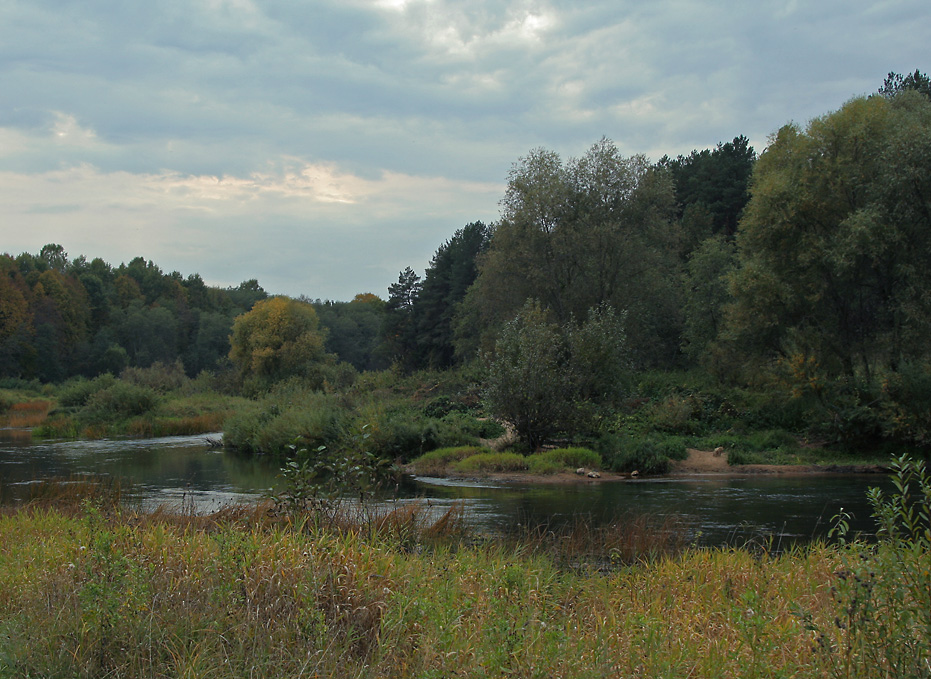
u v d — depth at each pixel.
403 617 5.37
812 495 17.45
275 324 64.44
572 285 37.97
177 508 13.05
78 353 88.06
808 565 7.90
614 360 26.78
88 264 120.50
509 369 25.38
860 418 24.97
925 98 31.67
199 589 5.65
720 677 4.70
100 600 5.05
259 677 4.38
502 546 9.50
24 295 83.81
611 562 9.24
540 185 37.69
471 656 4.77
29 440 34.50
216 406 44.75
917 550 4.65
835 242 26.92
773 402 29.23
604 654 4.78
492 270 40.03
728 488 19.05
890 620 4.38
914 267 25.94
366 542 7.52
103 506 10.01
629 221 37.72
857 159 27.98
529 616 5.35
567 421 25.50
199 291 123.81
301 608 5.30
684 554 9.08
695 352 41.75
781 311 29.05
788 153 29.70
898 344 26.81
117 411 40.19
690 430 28.28
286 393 41.69
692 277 42.28
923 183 25.38
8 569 6.99
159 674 4.47
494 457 22.98
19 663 4.55
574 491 18.48
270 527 8.23
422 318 74.75
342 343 106.81
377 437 24.83
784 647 5.04
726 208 58.03
